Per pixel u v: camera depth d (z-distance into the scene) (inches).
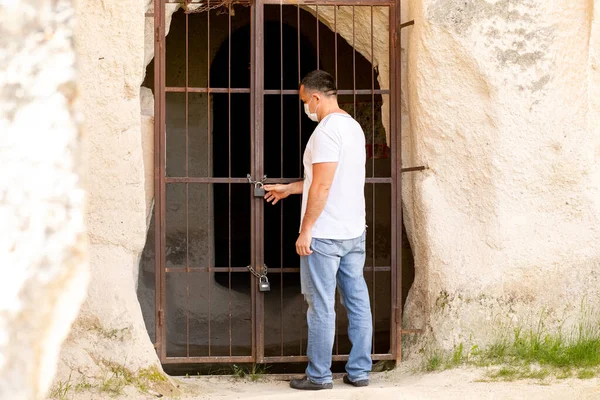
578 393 179.8
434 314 213.9
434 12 208.4
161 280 210.5
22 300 78.0
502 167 210.7
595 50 216.4
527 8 209.9
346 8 221.3
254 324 213.8
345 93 220.7
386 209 300.8
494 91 209.3
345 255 196.5
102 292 196.2
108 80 199.2
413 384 196.5
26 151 79.1
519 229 212.1
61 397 180.4
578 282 213.8
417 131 215.5
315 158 188.2
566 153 212.1
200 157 313.6
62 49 81.4
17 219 78.5
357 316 199.9
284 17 342.6
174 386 196.1
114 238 200.2
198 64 311.7
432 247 214.1
